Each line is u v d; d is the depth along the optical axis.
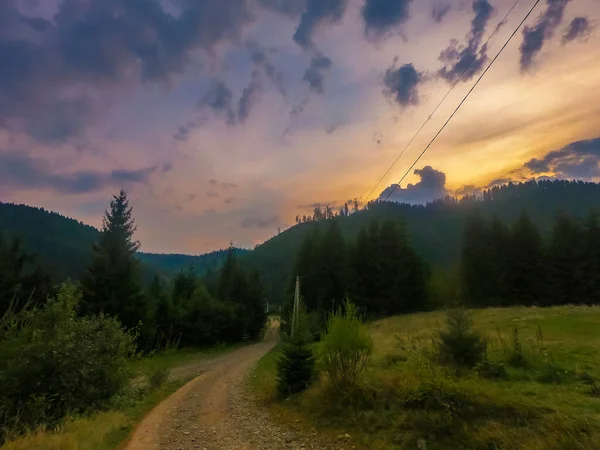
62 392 13.12
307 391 13.09
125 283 34.50
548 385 10.54
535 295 61.25
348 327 12.02
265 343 59.50
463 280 64.56
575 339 17.52
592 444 6.59
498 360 13.83
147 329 36.09
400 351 16.89
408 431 8.66
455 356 13.43
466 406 8.70
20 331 14.10
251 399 15.22
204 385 19.22
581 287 60.38
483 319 29.33
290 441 9.70
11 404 11.97
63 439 9.37
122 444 9.90
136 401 15.41
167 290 62.69
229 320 57.62
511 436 7.48
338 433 9.66
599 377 10.82
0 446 10.17
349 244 71.12
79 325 15.13
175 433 10.80
